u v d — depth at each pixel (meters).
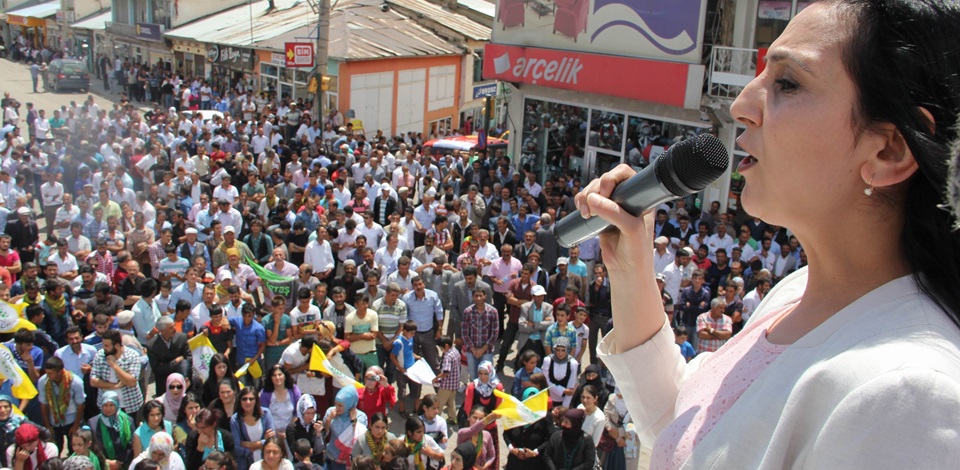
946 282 0.92
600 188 1.46
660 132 16.25
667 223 13.56
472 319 10.41
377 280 10.88
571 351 9.79
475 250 12.34
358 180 18.61
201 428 7.50
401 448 7.40
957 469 0.75
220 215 13.84
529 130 18.58
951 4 0.89
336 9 32.38
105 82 39.28
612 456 7.72
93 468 7.01
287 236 13.22
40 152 18.00
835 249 1.03
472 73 33.50
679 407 1.31
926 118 0.88
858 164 0.95
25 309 10.26
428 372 9.81
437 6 35.78
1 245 12.34
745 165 1.09
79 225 13.27
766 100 1.04
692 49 14.88
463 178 18.19
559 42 17.25
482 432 7.70
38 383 8.53
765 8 14.20
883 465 0.78
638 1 15.61
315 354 8.86
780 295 1.38
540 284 11.59
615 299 1.55
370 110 28.27
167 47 35.53
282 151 20.97
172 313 10.48
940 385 0.79
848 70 0.94
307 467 7.45
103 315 9.37
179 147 18.33
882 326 0.91
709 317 10.22
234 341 9.84
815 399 0.91
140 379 9.06
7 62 48.28
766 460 0.94
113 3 39.38
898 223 0.97
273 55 29.03
